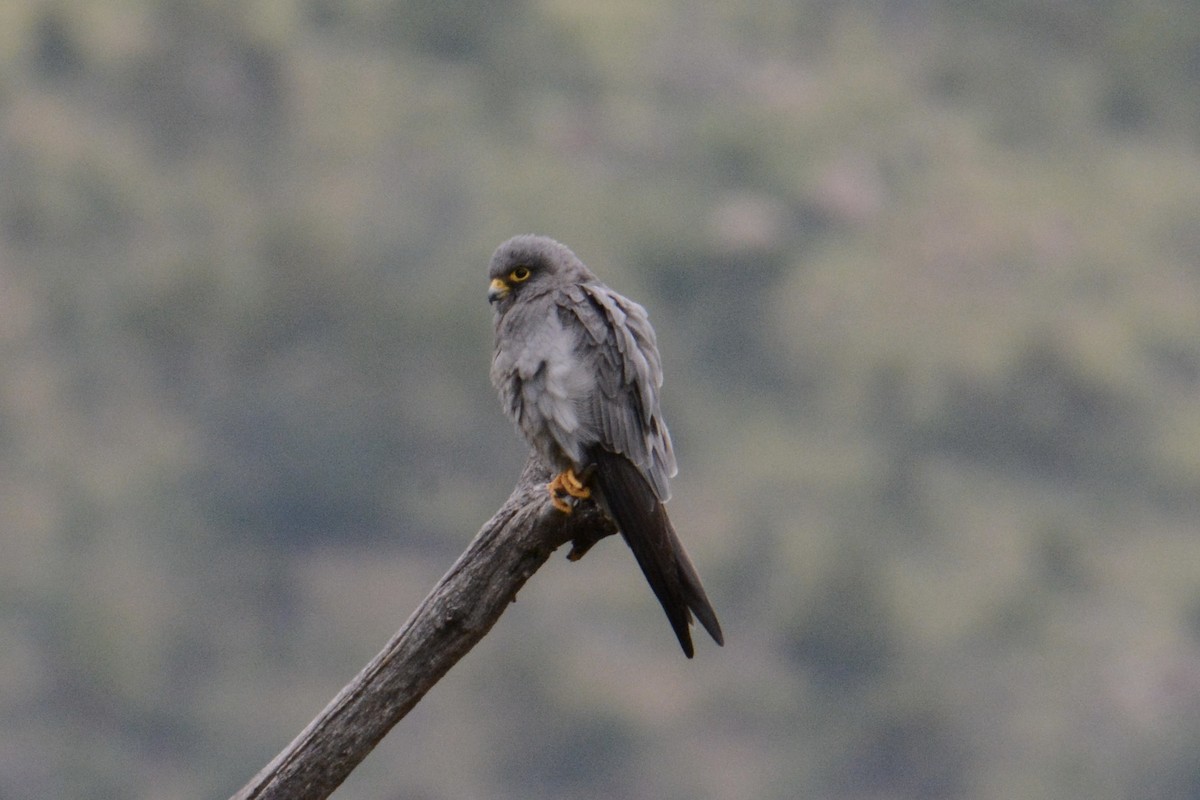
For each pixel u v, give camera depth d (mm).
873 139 77000
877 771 40375
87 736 39438
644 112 77688
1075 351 61094
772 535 48406
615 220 67625
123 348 54406
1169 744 41594
